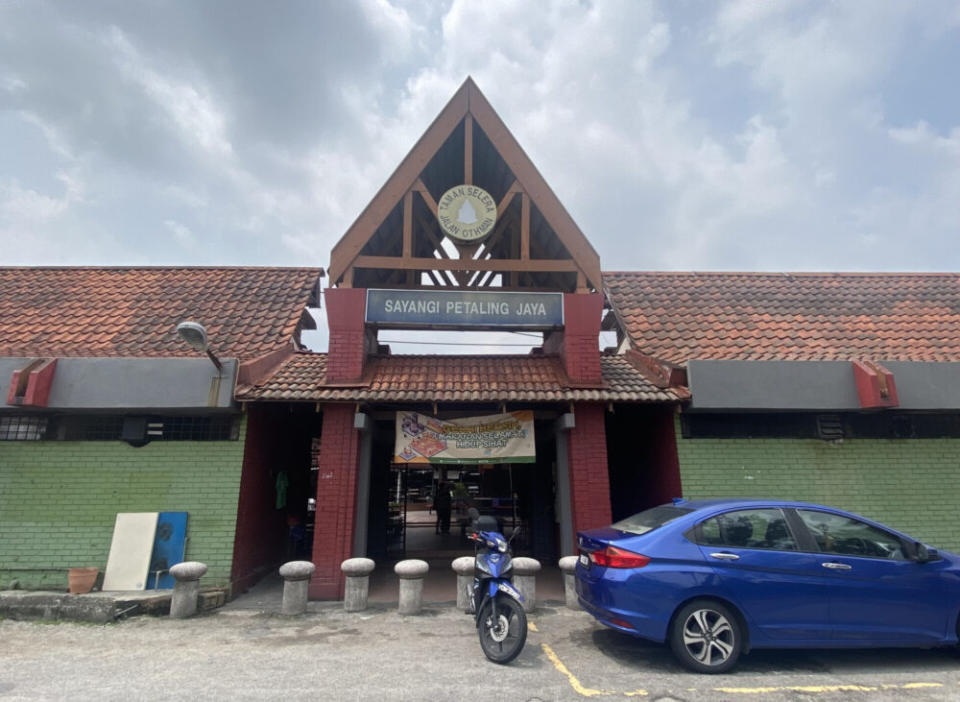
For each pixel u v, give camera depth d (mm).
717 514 5660
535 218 10422
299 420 12336
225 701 4570
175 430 9055
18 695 4688
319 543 8438
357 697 4648
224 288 11836
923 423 9555
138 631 6773
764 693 4754
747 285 12414
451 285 11570
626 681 5020
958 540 9133
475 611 5980
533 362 10328
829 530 5688
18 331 9938
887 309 11367
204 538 8648
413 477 17391
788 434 9445
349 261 9484
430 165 10656
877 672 5277
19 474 8812
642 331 10789
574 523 8836
